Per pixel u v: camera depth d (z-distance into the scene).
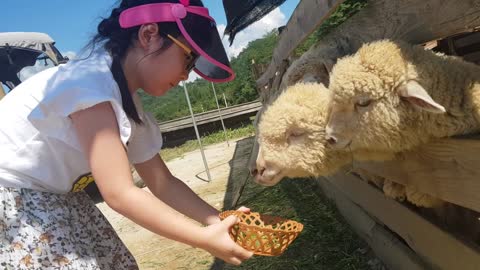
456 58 0.93
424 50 0.89
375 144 0.90
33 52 3.48
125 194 0.66
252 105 7.51
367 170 1.20
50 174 0.73
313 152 1.02
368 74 0.86
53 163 0.73
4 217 0.70
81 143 0.67
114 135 0.67
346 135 0.92
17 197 0.71
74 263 0.73
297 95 1.05
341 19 4.10
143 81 0.74
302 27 1.52
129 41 0.72
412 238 1.08
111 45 0.71
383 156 0.95
